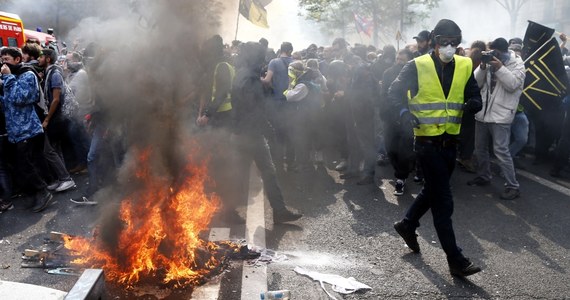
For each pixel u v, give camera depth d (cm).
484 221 488
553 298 336
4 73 518
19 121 511
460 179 639
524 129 652
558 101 679
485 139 591
